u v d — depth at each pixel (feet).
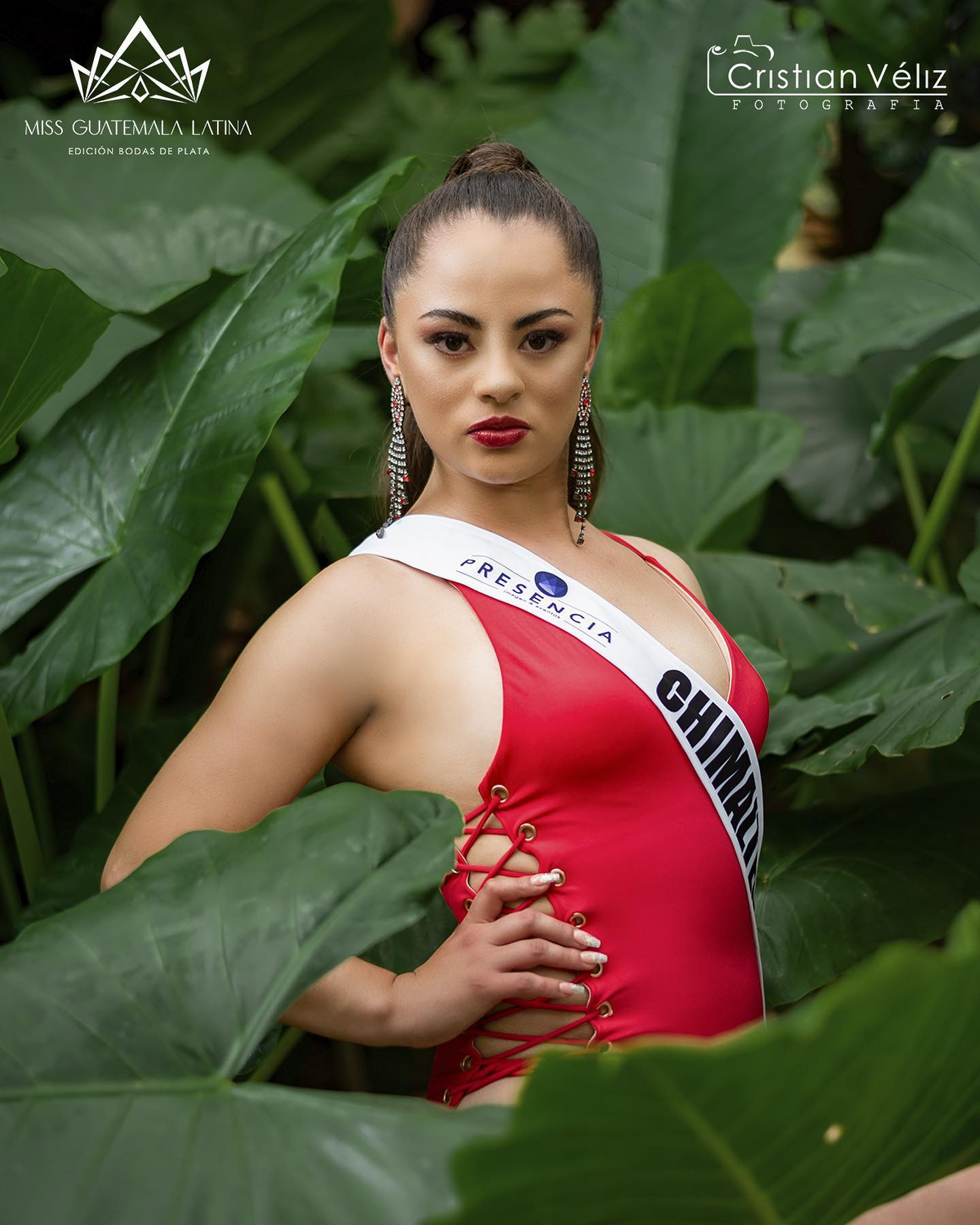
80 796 11.44
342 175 15.64
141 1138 4.16
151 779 8.30
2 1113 4.23
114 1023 4.50
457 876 5.38
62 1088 4.33
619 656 5.38
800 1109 3.41
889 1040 3.30
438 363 5.42
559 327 5.38
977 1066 3.71
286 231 10.86
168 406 7.55
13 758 7.81
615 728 5.27
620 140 13.99
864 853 7.49
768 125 13.80
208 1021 4.49
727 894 5.55
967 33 15.49
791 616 9.49
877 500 14.28
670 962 5.31
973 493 17.13
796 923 7.13
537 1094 3.21
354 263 7.86
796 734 7.73
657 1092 3.24
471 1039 5.40
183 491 6.94
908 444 14.60
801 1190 3.80
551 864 5.24
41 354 6.79
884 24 14.67
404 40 19.27
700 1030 5.35
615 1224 3.83
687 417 10.89
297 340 7.12
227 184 12.22
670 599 6.13
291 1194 3.92
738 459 10.59
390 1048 11.16
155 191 12.13
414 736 5.44
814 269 15.71
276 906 4.68
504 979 5.03
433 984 5.11
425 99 17.08
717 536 11.04
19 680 6.85
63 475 7.59
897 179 17.69
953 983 3.20
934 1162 4.17
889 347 11.12
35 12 16.35
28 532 7.43
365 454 11.02
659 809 5.36
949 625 9.18
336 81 15.14
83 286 9.75
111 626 6.68
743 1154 3.53
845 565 10.50
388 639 5.44
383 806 4.95
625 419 10.89
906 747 6.95
